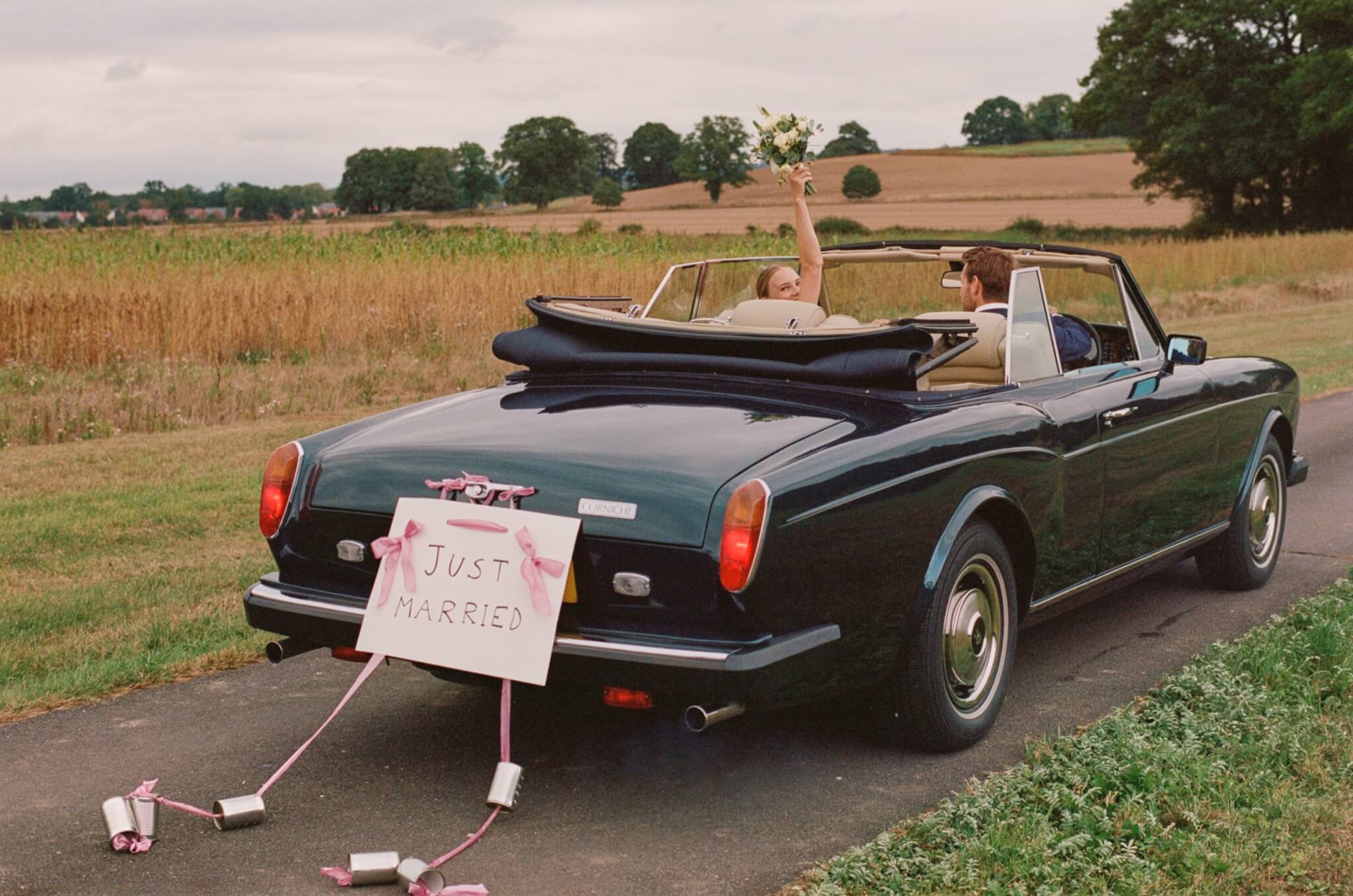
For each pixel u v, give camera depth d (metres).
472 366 14.72
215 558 6.41
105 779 3.78
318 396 12.30
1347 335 18.58
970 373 4.49
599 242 28.27
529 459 3.52
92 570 6.17
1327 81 61.81
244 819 3.41
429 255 22.94
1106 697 4.49
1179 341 5.35
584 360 4.30
